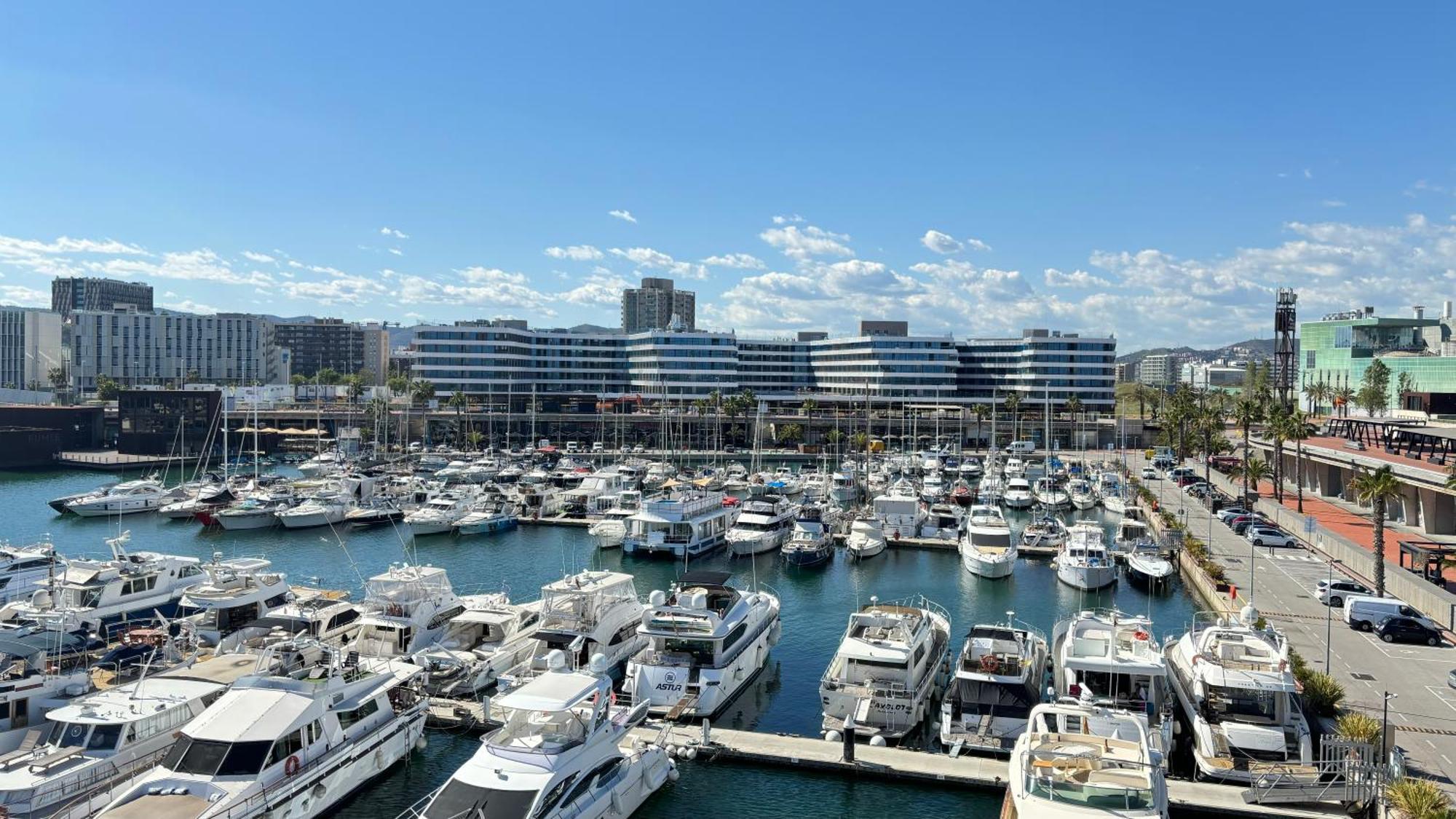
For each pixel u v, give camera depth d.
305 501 103.12
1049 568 79.50
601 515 104.25
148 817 27.41
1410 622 49.16
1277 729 34.12
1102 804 26.78
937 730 41.06
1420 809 27.05
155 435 167.12
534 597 68.88
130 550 86.31
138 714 32.50
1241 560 74.25
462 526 94.62
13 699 34.59
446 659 43.97
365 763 34.34
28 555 61.94
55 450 163.00
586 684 33.09
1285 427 104.88
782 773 36.19
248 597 52.25
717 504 91.06
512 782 28.70
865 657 40.50
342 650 38.69
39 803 28.83
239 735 30.19
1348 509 104.44
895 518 93.06
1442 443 97.94
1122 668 37.75
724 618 45.62
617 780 32.12
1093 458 185.75
